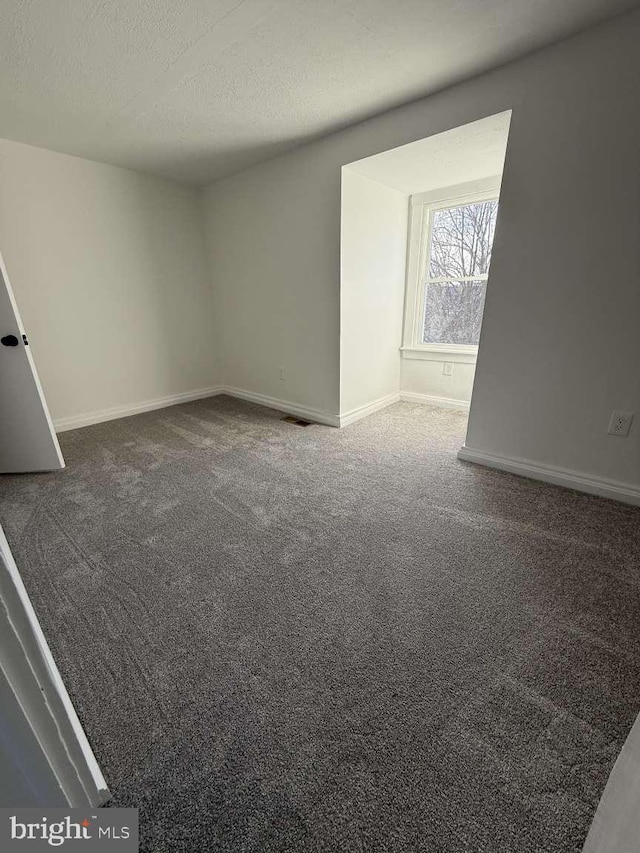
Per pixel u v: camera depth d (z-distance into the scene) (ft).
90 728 3.16
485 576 4.76
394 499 6.59
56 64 5.50
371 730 3.10
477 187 9.34
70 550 5.39
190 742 3.05
